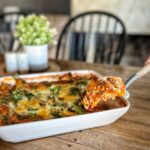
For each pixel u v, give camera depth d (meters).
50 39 0.93
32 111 0.59
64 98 0.65
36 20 0.92
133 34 1.99
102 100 0.59
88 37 1.54
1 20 2.24
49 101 0.63
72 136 0.56
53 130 0.54
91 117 0.55
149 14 1.91
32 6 2.43
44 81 0.77
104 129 0.58
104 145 0.53
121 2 1.94
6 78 0.75
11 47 1.50
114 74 0.90
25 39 0.90
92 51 1.71
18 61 0.92
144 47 2.07
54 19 2.15
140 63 2.09
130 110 0.66
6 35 2.02
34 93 0.67
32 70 0.94
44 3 2.38
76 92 0.67
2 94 0.67
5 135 0.52
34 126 0.51
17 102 0.62
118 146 0.53
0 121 0.54
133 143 0.54
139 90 0.77
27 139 0.55
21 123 0.51
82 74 0.81
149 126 0.59
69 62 1.05
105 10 1.99
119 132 0.57
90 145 0.53
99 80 0.64
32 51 0.91
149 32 1.96
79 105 0.61
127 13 1.95
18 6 2.50
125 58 2.12
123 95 0.62
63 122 0.53
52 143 0.54
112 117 0.57
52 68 0.96
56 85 0.72
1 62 1.07
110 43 1.55
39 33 0.91
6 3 2.54
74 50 1.41
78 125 0.56
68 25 1.37
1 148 0.53
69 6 2.29
